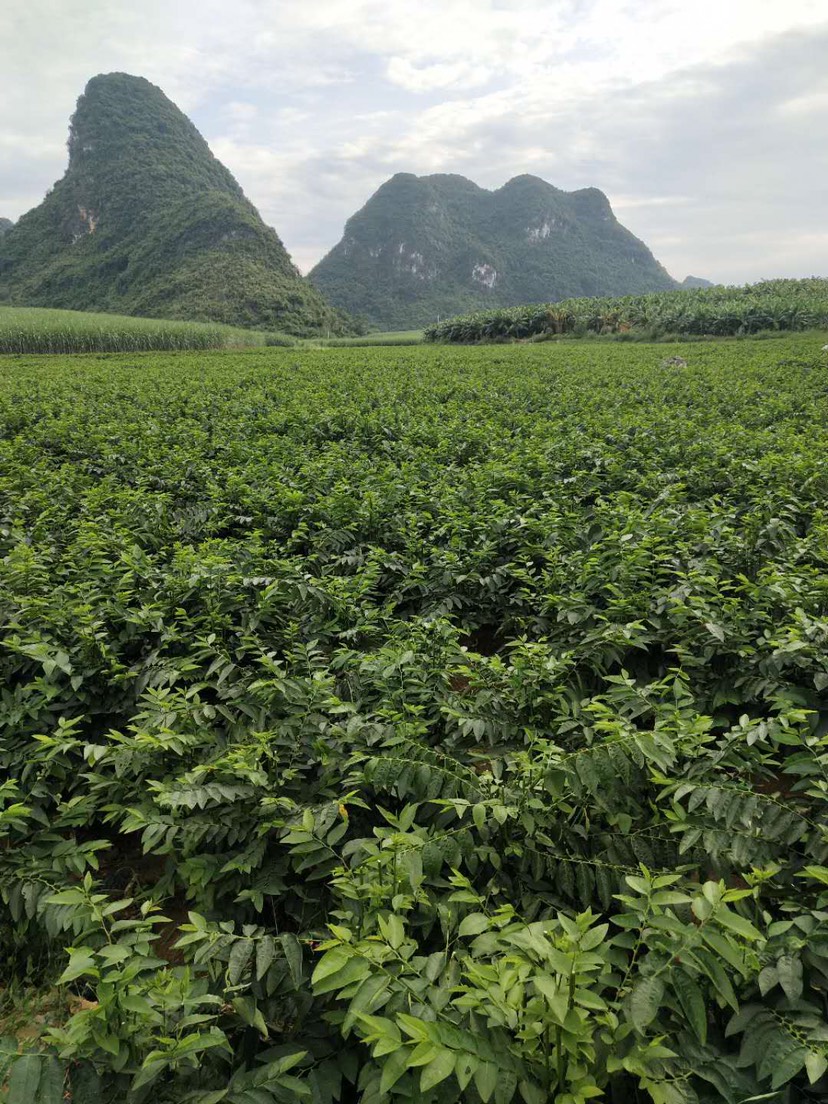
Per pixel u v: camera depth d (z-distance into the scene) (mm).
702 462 11367
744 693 5336
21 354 55281
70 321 65562
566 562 7242
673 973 2738
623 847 3881
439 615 6883
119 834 5234
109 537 8484
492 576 7414
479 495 9508
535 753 4293
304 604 6508
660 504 9672
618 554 7199
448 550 7957
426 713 4938
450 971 2850
